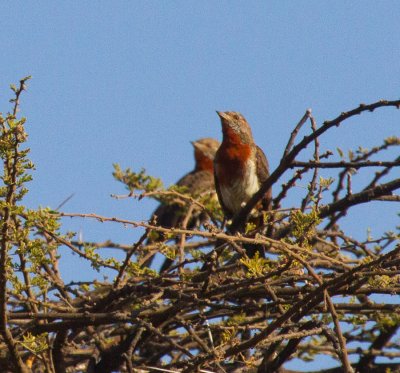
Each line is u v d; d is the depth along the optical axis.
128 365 9.83
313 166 10.37
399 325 12.63
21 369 9.62
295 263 9.59
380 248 12.81
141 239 10.00
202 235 9.33
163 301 12.07
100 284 10.66
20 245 9.00
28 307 10.76
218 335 11.62
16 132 8.38
